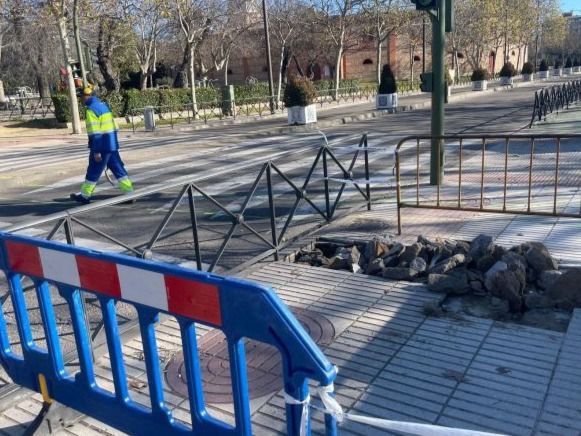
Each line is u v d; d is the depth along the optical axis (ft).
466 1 162.40
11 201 32.04
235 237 22.49
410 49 171.94
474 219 21.77
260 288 6.47
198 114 93.09
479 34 172.45
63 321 14.92
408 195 27.17
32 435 9.66
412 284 15.70
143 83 109.29
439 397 10.27
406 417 9.75
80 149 56.95
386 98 87.81
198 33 97.19
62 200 31.63
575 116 59.21
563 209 22.00
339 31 127.44
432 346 12.15
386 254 17.63
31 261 9.22
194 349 7.47
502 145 41.75
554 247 17.65
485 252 15.79
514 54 268.21
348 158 40.75
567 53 292.40
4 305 16.07
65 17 71.00
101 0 79.20
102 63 98.78
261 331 6.53
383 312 14.01
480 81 130.21
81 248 8.47
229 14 104.53
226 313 6.81
